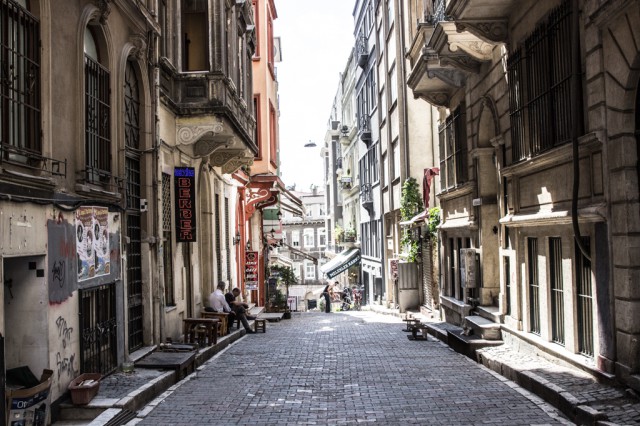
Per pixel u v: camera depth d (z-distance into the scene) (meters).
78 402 8.30
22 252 7.32
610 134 8.58
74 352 8.84
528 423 7.62
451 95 19.00
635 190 8.25
